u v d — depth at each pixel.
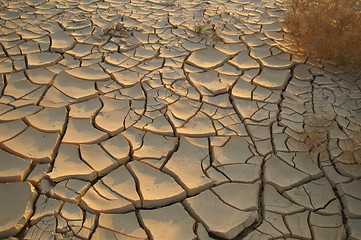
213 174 2.68
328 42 3.90
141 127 3.09
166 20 4.82
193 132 3.05
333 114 3.23
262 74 3.82
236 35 4.51
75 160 2.76
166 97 3.45
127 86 3.59
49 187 2.53
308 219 2.36
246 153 2.87
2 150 2.81
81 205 2.41
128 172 2.69
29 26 4.55
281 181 2.62
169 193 2.52
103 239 2.22
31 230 2.24
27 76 3.65
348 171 2.66
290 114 3.26
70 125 3.09
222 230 2.28
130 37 4.40
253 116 3.24
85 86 3.56
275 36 4.50
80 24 4.64
